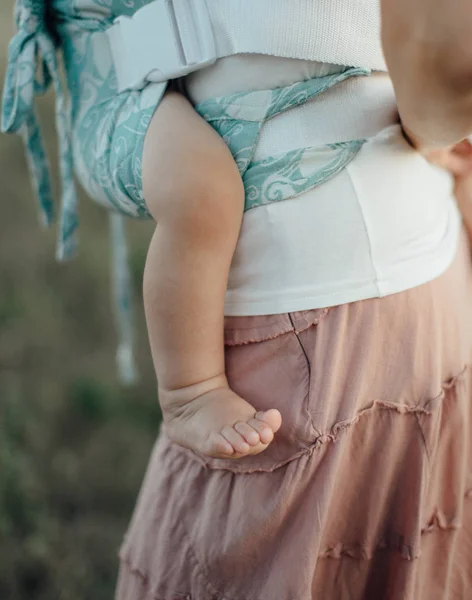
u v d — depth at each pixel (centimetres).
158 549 119
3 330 335
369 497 114
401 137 107
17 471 260
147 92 109
